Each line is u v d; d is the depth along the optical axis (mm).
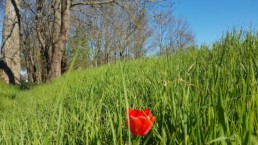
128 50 8336
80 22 24891
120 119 1456
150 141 1599
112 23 21219
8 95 11234
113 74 5641
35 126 2820
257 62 2146
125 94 1136
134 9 19562
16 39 20406
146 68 5879
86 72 10711
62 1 21422
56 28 21906
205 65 3309
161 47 3342
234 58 2555
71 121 2520
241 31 4832
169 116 1714
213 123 1297
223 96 1688
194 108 1563
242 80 1878
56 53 21453
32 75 44562
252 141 1152
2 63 20016
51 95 7320
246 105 1473
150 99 2502
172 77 2637
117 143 1408
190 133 1425
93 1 21672
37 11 29125
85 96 4008
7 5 20344
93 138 1744
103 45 25594
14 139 2465
